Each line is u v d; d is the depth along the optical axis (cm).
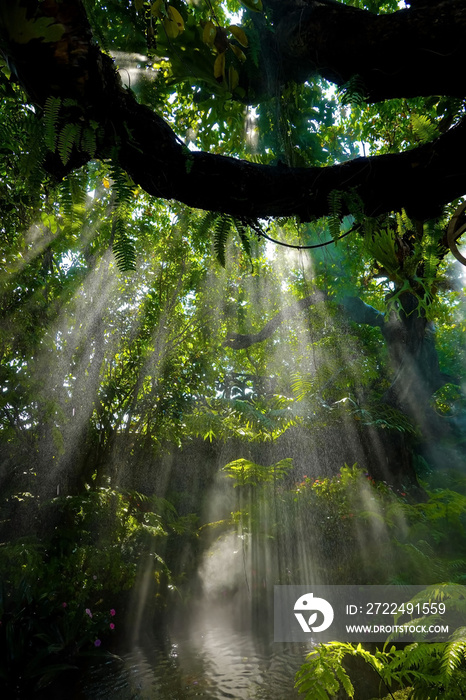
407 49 138
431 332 802
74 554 399
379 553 446
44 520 436
